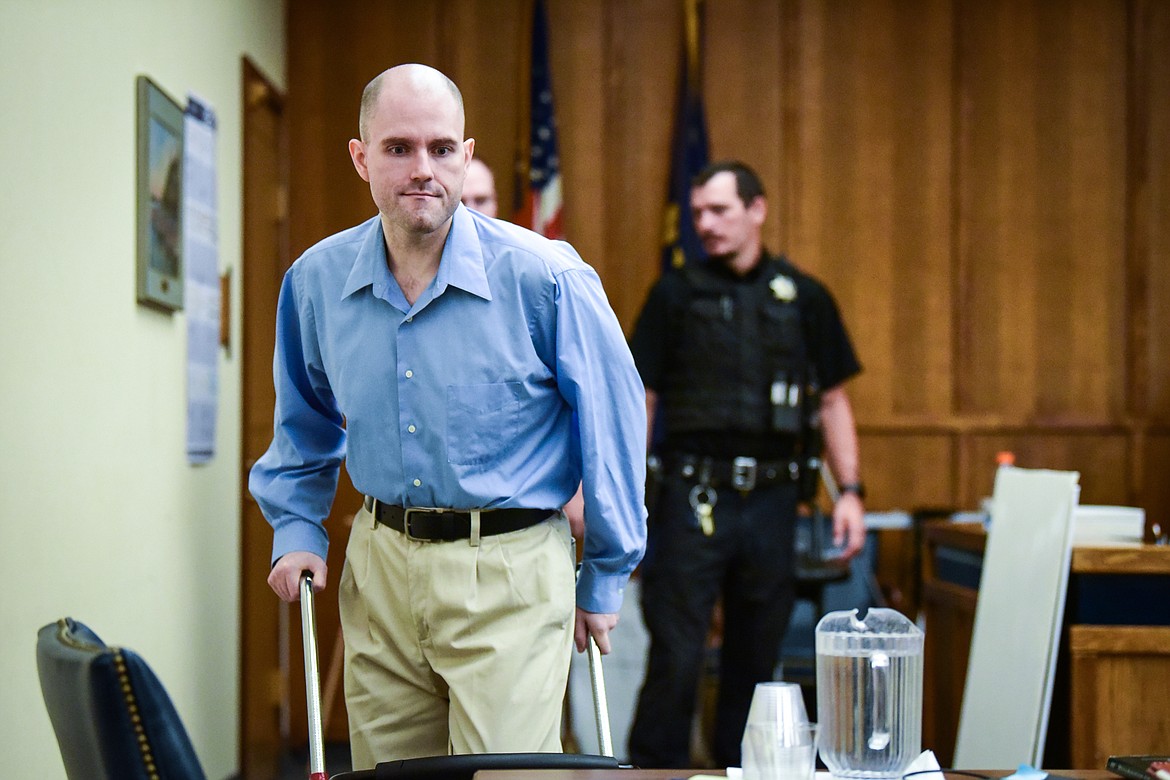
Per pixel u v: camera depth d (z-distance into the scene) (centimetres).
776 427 865
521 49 1288
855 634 357
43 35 657
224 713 1021
